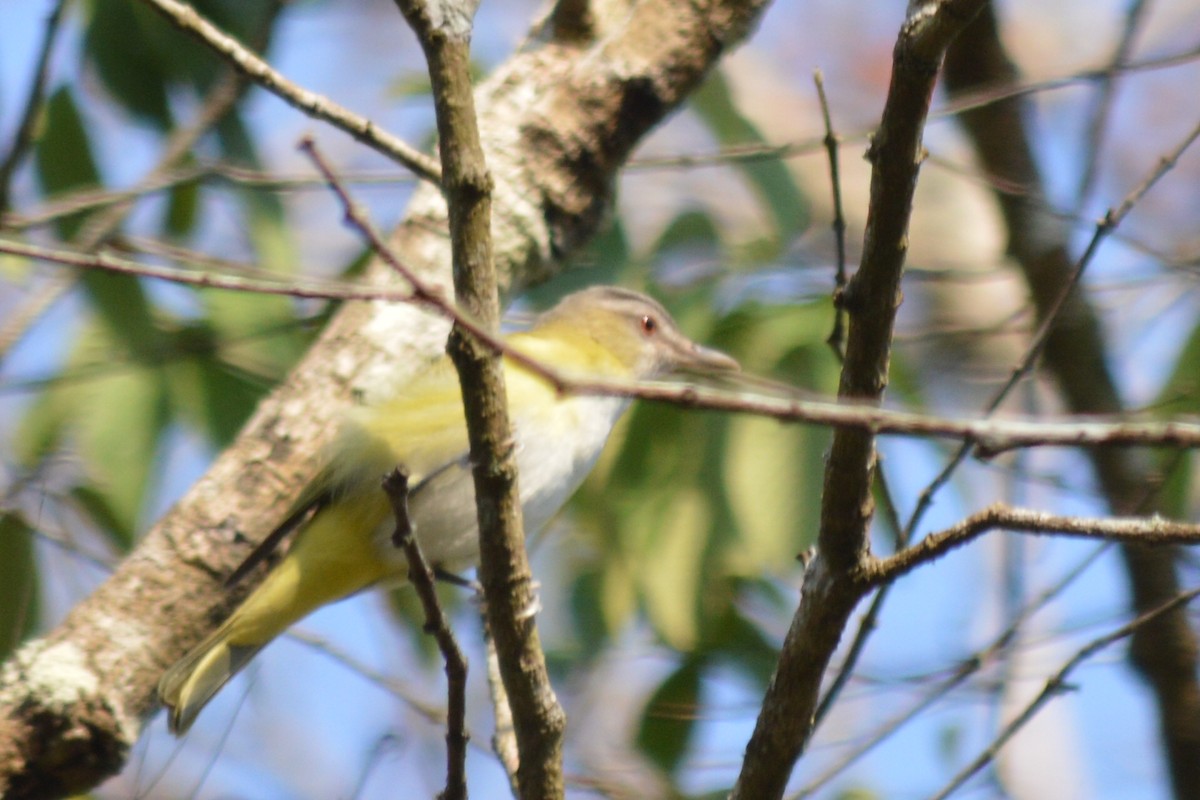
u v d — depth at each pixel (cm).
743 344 1090
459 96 589
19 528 1071
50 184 1101
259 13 1102
